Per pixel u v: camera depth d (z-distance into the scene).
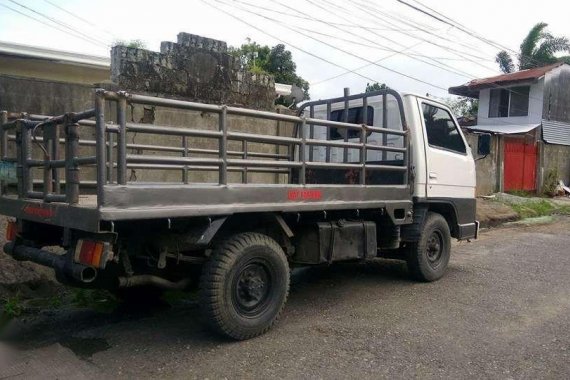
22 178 4.29
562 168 20.20
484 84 23.17
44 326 4.62
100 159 3.28
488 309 5.29
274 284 4.48
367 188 5.27
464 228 6.98
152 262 4.26
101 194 3.28
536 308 5.35
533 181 18.66
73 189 3.62
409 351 4.12
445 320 4.92
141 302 5.20
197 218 3.92
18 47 11.56
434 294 5.86
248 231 4.49
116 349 4.09
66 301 5.34
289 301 5.54
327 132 6.95
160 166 4.97
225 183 3.97
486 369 3.79
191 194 3.72
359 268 7.21
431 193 6.29
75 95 6.80
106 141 3.50
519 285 6.34
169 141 7.29
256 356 3.98
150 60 7.30
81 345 4.17
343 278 6.63
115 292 5.04
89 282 3.94
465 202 7.01
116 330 4.54
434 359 3.96
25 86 6.45
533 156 18.56
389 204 5.58
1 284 5.20
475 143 15.50
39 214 4.01
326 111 6.98
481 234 10.98
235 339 4.25
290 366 3.81
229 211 3.96
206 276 4.07
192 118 7.63
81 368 3.71
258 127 8.52
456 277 6.75
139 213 3.44
